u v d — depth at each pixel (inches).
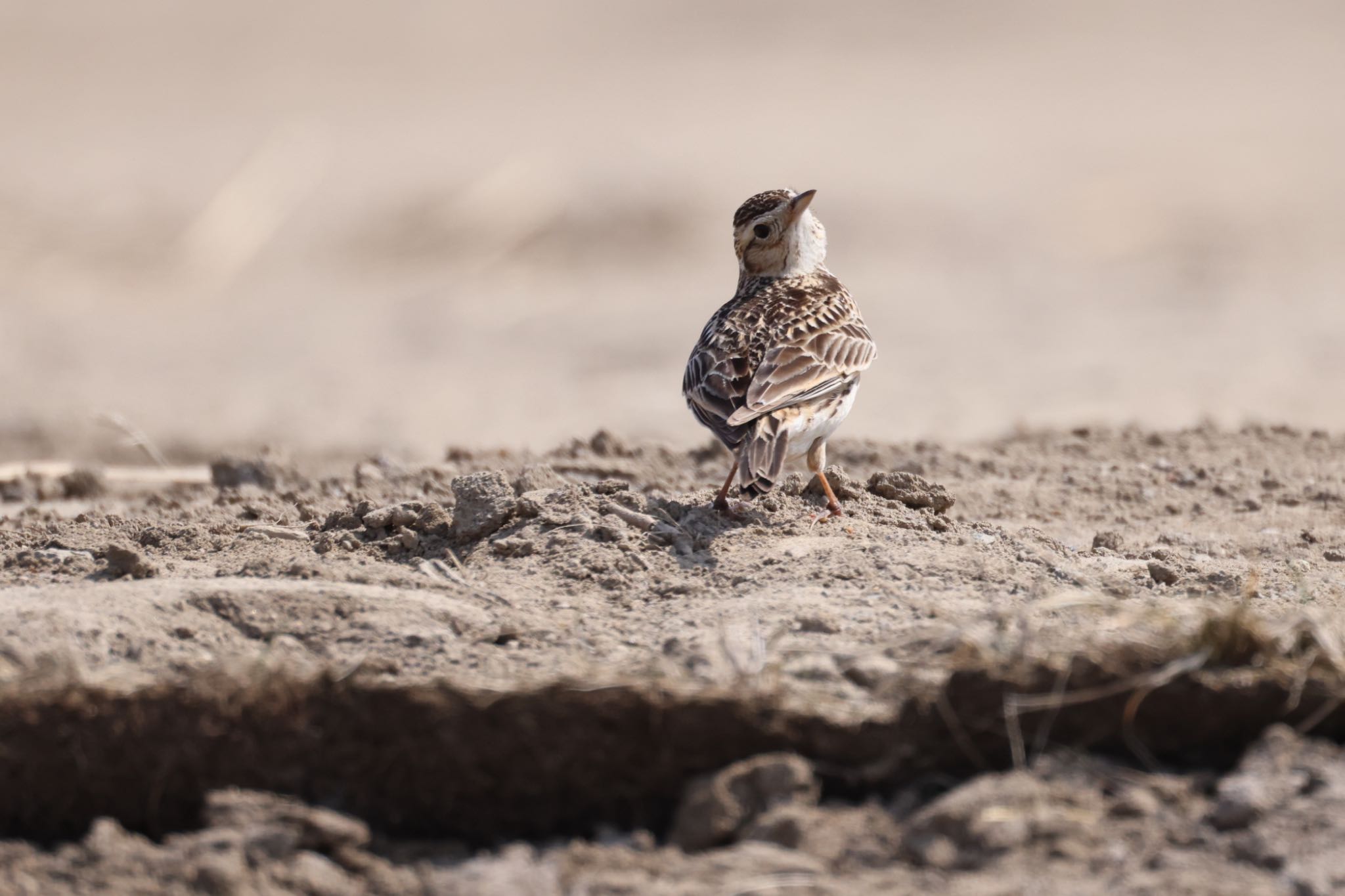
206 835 287.6
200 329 1323.8
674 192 1780.3
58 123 2566.4
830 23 3907.5
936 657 323.6
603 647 345.4
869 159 2193.7
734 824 289.9
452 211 1733.5
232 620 362.0
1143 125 2498.8
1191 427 697.0
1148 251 1621.6
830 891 264.1
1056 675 301.0
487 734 306.7
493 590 381.7
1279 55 3403.1
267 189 1894.7
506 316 1342.3
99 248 1644.9
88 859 282.7
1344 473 574.9
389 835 307.7
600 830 305.4
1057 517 514.0
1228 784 279.9
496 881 277.7
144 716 308.2
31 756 306.3
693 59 3590.1
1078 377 965.8
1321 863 259.3
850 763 302.2
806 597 365.4
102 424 842.2
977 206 1849.2
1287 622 319.3
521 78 3316.9
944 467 588.4
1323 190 1883.6
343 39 3609.7
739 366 430.3
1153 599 370.9
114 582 388.8
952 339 1164.5
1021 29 3833.7
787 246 495.2
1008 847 271.4
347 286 1550.2
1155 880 259.8
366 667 324.8
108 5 3686.0
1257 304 1290.6
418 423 870.4
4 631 346.0
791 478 482.0
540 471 469.7
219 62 3314.5
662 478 571.2
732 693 306.2
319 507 501.0
